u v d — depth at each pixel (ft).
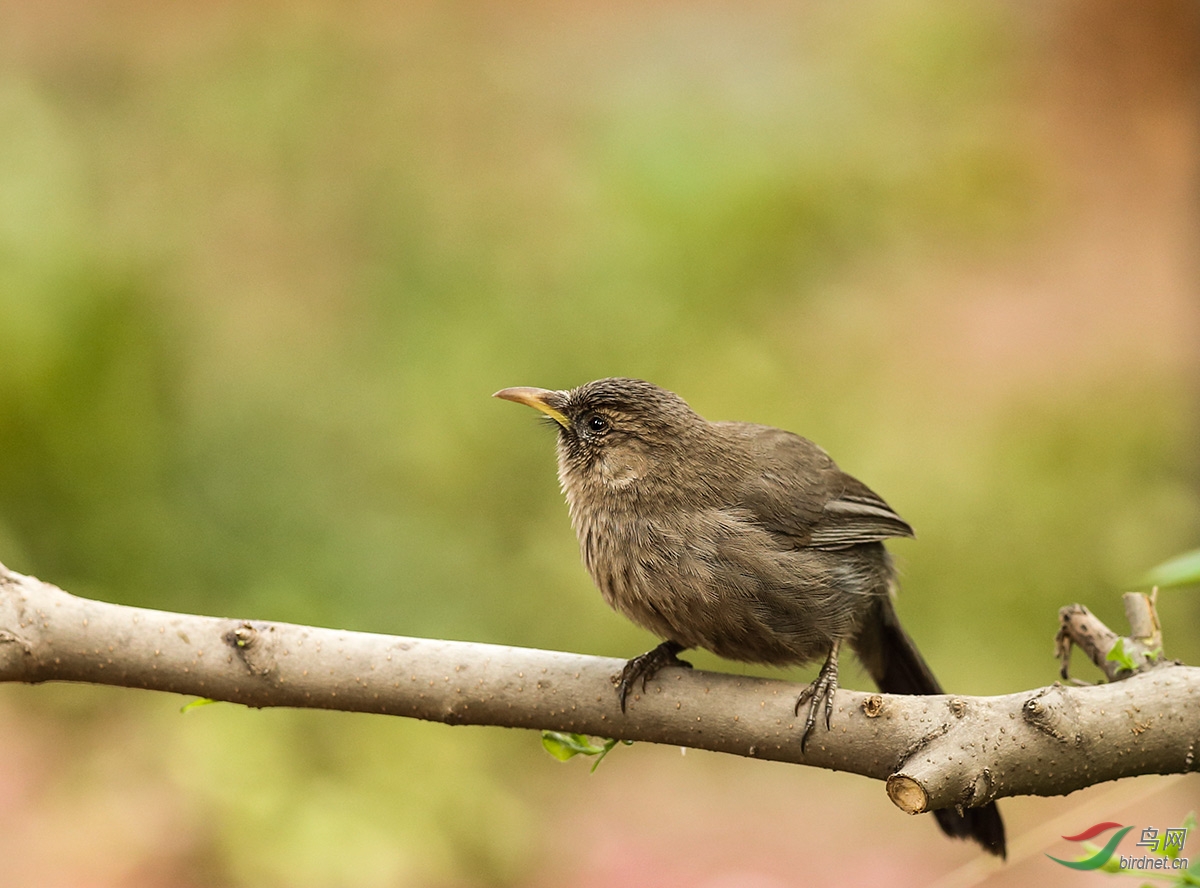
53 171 44.93
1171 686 16.76
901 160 53.47
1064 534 44.39
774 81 54.85
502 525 43.98
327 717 36.42
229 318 46.68
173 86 52.03
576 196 50.55
